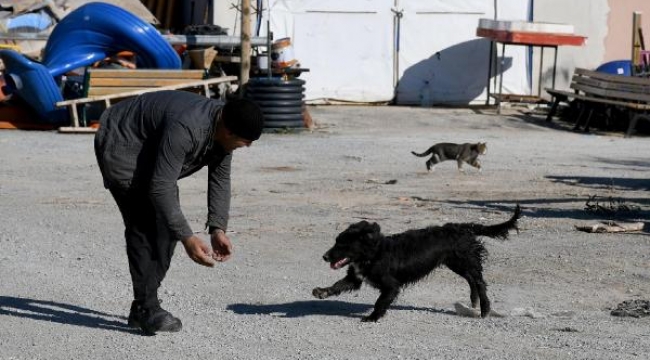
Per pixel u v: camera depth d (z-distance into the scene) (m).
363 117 24.52
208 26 24.00
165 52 21.39
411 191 13.56
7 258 9.07
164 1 30.14
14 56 20.11
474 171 15.83
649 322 7.14
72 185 13.74
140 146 5.95
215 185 6.29
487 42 27.62
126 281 8.24
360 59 27.16
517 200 12.88
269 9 26.34
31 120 21.11
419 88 27.55
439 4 27.28
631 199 13.14
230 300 7.67
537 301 7.86
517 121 24.83
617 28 28.23
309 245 9.83
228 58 22.98
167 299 7.67
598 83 24.02
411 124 23.64
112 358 5.93
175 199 5.81
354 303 7.62
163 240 6.27
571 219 11.45
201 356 6.00
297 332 6.67
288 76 23.12
